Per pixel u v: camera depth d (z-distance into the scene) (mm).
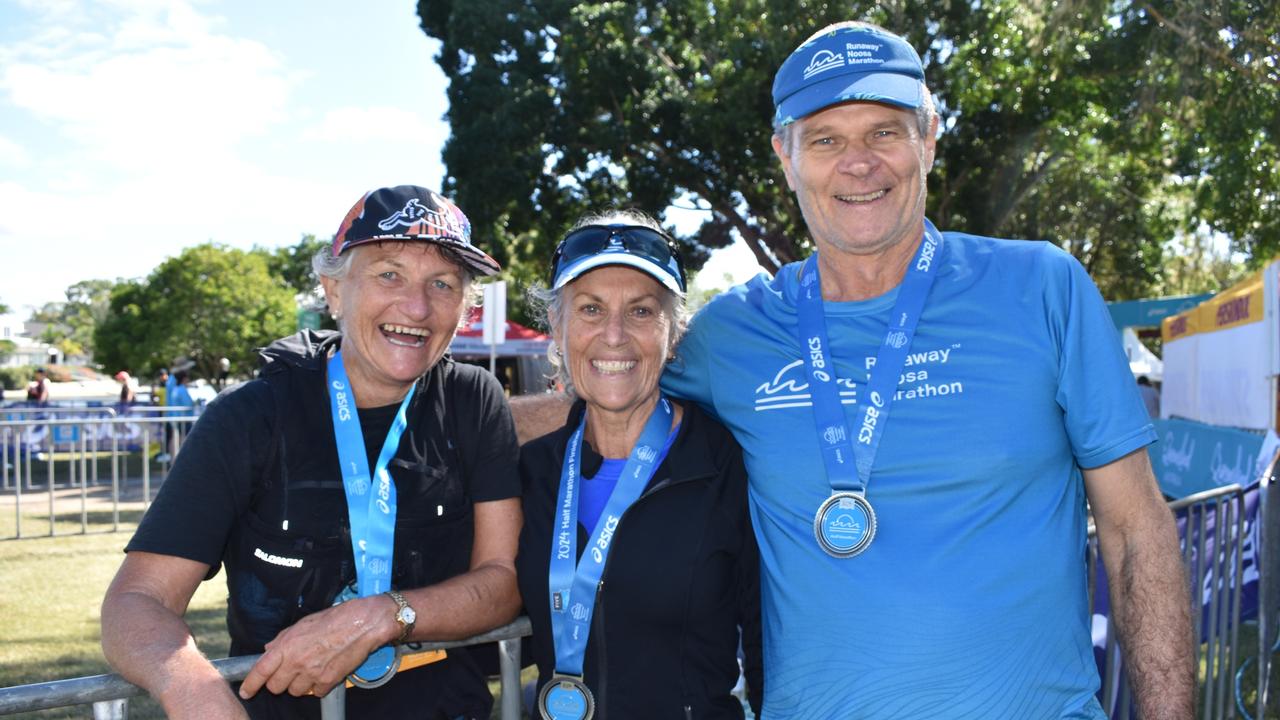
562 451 2137
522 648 2514
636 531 1953
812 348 2020
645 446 2062
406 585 1952
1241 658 5012
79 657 5098
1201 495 3588
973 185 20156
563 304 2115
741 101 17859
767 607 2010
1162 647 1844
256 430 1853
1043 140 19469
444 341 2010
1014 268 1952
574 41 19797
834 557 1868
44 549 8453
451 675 2094
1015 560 1803
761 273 2336
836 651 1848
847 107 1974
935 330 1947
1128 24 16016
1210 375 11023
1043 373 1866
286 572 1870
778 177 19016
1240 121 13609
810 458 1952
